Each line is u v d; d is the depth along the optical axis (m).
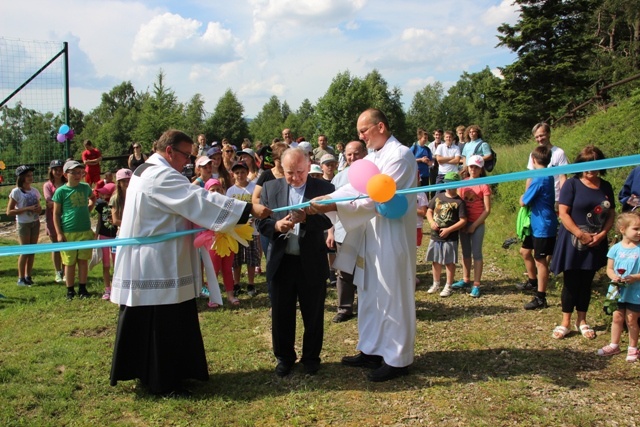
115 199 6.72
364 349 4.20
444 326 5.25
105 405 3.82
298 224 4.10
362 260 4.17
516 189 10.61
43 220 12.96
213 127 56.50
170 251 3.80
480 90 66.75
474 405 3.62
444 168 11.48
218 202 3.76
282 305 4.18
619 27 36.88
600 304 5.51
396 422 3.46
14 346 5.09
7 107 11.70
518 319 5.33
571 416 3.41
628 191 4.97
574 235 4.64
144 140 33.56
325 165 7.04
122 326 3.88
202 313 5.98
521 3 29.31
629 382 3.89
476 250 6.19
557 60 28.55
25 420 3.65
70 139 12.09
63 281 7.86
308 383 4.08
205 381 4.16
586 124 12.20
